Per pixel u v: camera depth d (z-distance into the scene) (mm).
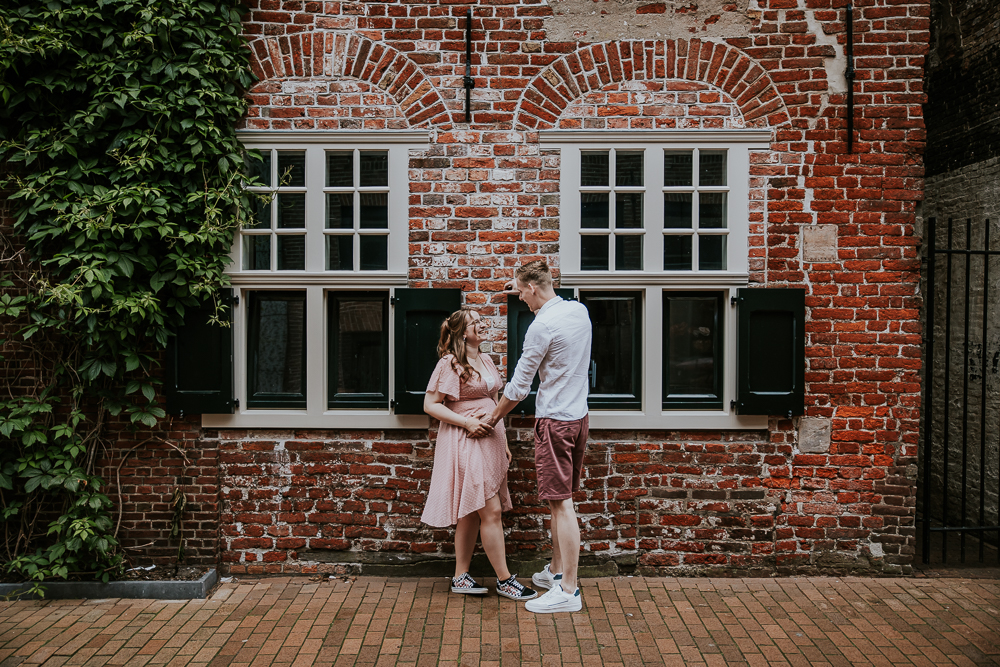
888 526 3988
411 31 4012
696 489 4012
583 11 4008
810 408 4000
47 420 3936
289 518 4031
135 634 3242
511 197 4031
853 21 3955
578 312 3463
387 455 4016
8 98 3729
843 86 3977
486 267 4043
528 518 3992
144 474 4004
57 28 3730
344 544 4031
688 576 3998
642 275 3998
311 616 3426
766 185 4008
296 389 4137
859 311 3994
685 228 4059
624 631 3252
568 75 4020
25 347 3943
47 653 3053
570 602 3455
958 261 5125
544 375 3475
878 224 3992
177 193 3822
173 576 3850
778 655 3033
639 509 4020
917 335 3990
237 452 4020
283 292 4113
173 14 3770
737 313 3955
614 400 4086
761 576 3996
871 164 3988
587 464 4020
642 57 4012
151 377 3936
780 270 4012
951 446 5160
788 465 4000
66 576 3684
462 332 3531
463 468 3430
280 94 4027
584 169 4070
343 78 4035
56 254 3719
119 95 3682
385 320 4109
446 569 4004
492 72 4023
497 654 3025
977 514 4824
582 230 4027
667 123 4027
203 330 3957
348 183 4090
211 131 3814
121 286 3768
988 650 3072
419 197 4031
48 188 3764
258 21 4000
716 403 4059
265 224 4094
